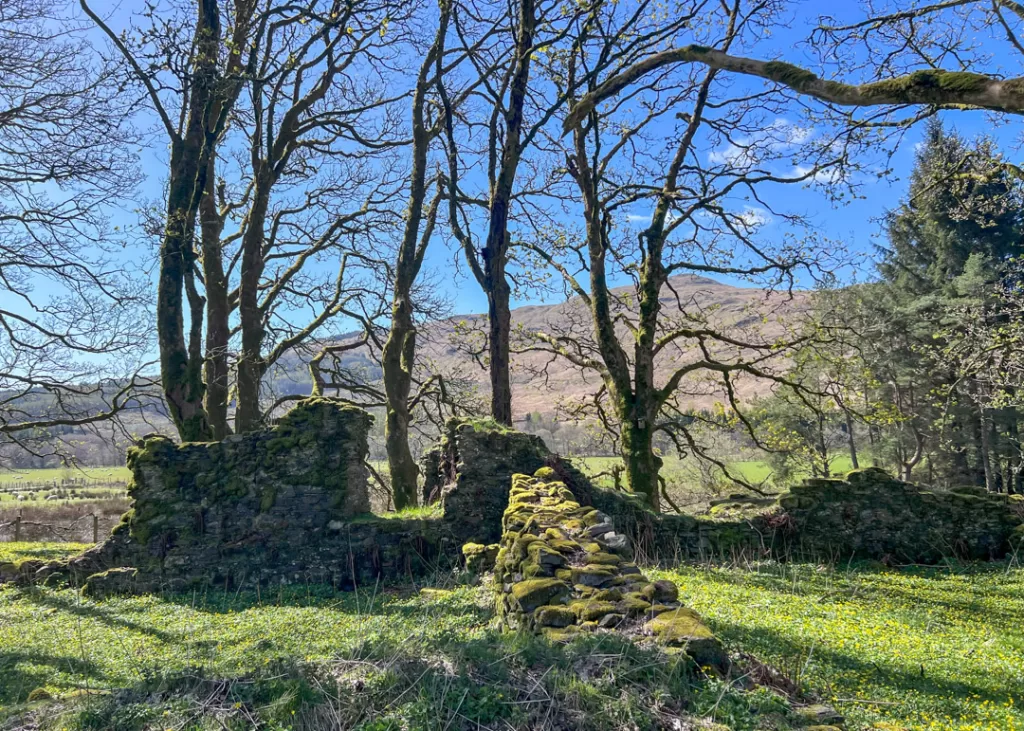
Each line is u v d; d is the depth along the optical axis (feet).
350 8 50.37
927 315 92.68
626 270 68.54
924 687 18.51
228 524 41.70
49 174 52.26
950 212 65.00
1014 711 16.49
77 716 13.76
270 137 59.36
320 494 41.91
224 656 24.27
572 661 14.25
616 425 72.18
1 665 25.70
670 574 37.50
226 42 50.49
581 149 62.54
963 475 104.06
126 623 33.42
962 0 37.24
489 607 28.99
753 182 59.62
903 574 42.29
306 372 79.71
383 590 38.88
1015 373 74.54
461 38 60.34
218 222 64.03
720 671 14.52
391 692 13.47
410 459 62.08
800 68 21.01
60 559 43.11
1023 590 36.86
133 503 42.80
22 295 56.95
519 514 29.35
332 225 70.18
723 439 101.60
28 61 48.65
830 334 64.03
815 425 102.53
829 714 13.32
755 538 45.85
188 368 52.44
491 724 12.39
